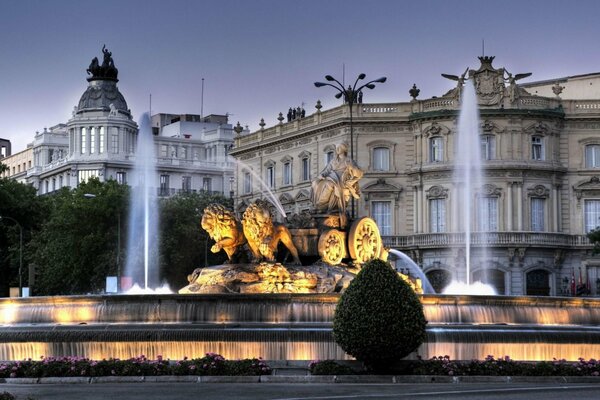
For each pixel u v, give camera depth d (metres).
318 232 36.19
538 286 98.19
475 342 29.66
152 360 27.81
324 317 31.84
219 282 34.62
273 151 114.19
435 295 32.94
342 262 36.44
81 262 95.25
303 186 108.44
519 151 98.00
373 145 102.31
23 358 29.84
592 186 99.62
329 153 105.12
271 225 35.59
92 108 148.62
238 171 120.69
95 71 150.75
